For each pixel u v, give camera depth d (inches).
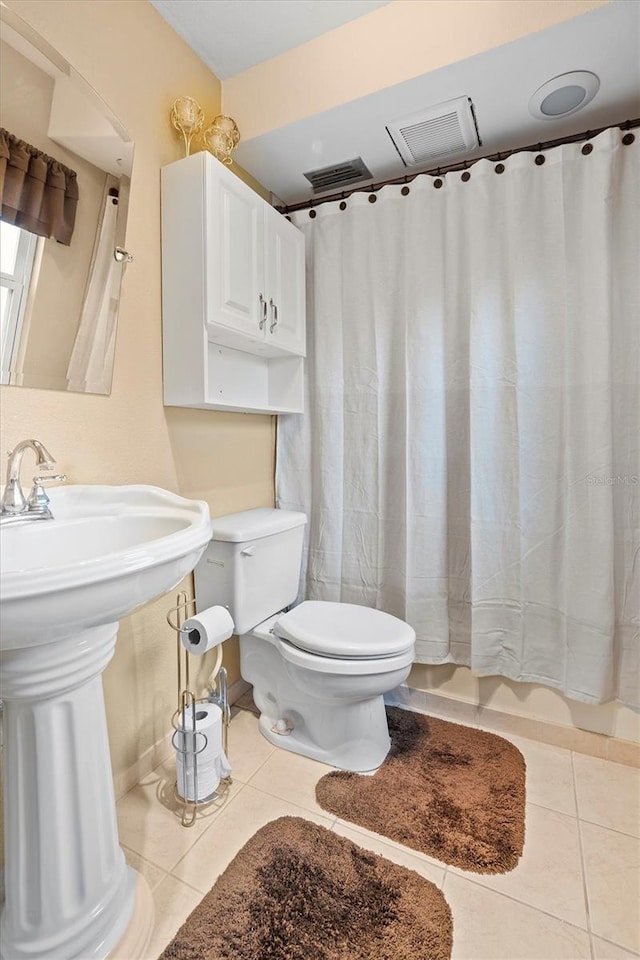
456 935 37.9
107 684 50.8
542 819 50.2
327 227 74.0
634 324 56.4
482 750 61.7
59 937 33.7
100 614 28.4
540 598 62.1
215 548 60.7
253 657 67.6
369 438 72.1
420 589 67.4
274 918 38.8
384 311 70.0
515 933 38.1
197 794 50.4
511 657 64.1
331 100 58.0
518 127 61.1
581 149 57.3
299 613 62.4
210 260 53.4
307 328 77.7
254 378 75.1
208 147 59.0
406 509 68.1
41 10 42.3
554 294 59.5
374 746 57.9
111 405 50.3
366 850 45.6
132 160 50.5
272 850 45.3
